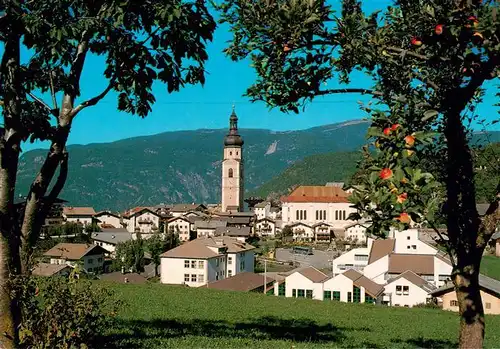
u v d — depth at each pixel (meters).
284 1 6.96
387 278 59.94
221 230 145.88
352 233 153.25
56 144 9.66
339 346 15.16
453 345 17.61
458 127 7.18
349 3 7.27
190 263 74.75
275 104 7.69
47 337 9.15
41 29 8.45
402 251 65.00
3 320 8.93
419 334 21.78
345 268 71.56
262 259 111.62
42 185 9.58
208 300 30.33
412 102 6.44
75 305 9.60
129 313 20.88
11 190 9.07
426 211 4.87
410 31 6.87
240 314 24.55
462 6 5.84
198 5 8.70
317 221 175.75
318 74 7.37
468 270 7.09
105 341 12.47
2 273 8.97
